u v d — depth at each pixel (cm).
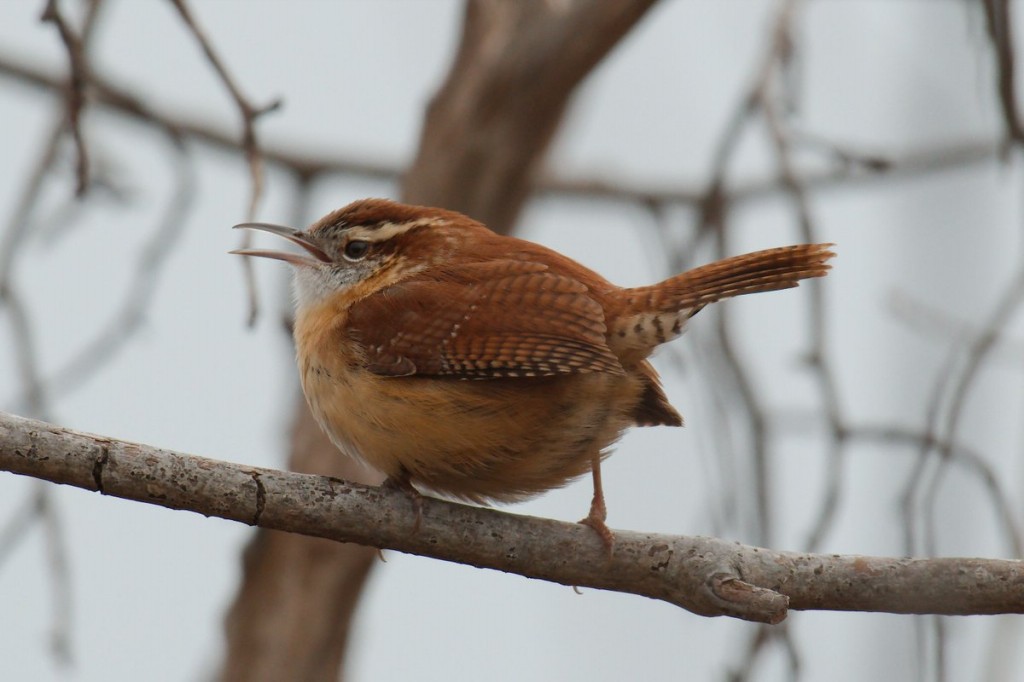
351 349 978
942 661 958
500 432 948
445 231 1070
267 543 1324
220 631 1322
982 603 847
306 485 863
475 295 974
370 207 1096
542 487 989
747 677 1024
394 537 880
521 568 894
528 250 1048
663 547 889
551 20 1352
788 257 981
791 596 872
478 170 1382
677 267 1281
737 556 880
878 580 864
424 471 973
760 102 1225
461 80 1398
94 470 812
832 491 1084
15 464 796
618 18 1310
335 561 1318
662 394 1059
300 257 1099
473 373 948
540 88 1355
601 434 962
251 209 1004
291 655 1302
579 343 937
